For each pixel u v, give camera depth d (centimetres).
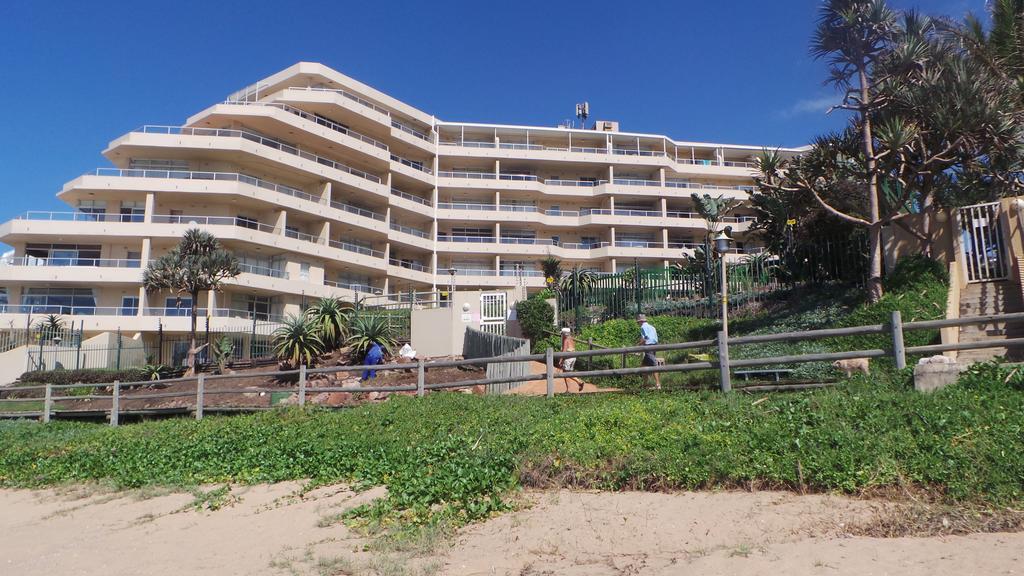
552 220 6194
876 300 1559
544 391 1631
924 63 1648
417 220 6103
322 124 5322
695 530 607
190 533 824
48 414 2144
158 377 2852
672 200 6412
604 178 6469
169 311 4147
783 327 1817
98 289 4238
